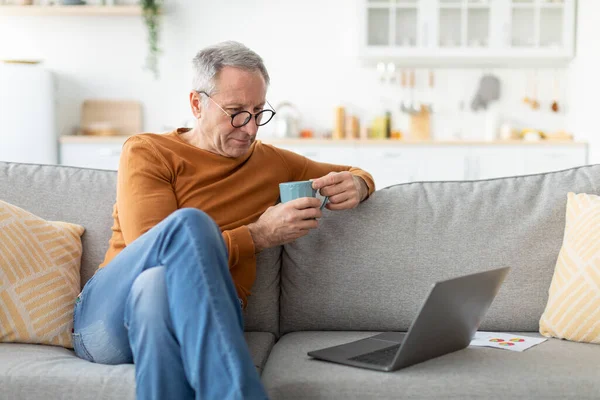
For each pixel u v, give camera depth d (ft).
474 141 15.85
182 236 4.20
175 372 4.14
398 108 17.75
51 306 5.38
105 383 4.41
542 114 17.61
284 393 4.44
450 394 4.36
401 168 16.02
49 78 16.12
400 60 17.52
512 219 5.98
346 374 4.52
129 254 4.63
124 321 4.52
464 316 4.71
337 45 17.69
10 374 4.49
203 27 17.70
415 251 5.94
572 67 16.98
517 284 5.83
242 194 5.98
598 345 5.23
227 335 4.00
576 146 15.80
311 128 17.83
